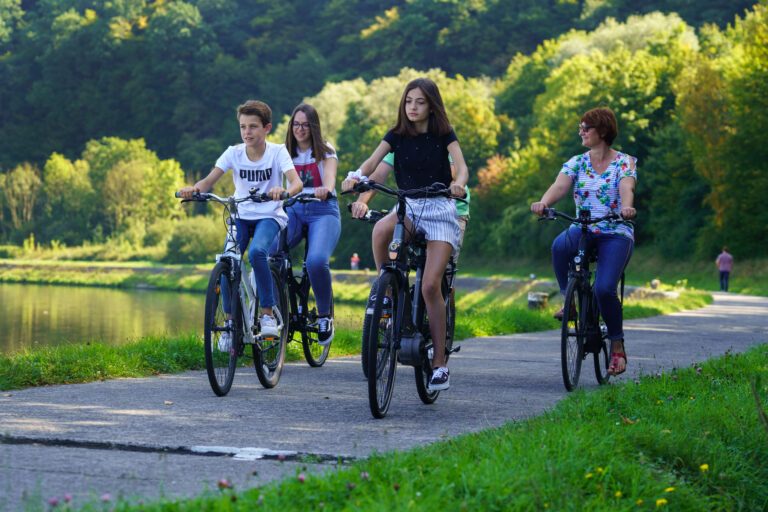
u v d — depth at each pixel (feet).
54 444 41.37
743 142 407.64
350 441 43.09
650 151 508.94
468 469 33.40
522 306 177.68
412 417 50.42
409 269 52.75
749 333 125.39
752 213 411.34
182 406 52.42
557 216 61.98
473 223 604.08
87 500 31.86
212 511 29.22
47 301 432.66
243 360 75.46
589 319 63.98
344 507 30.19
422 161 53.11
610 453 37.35
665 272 451.12
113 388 60.03
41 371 63.16
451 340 57.47
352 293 456.04
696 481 39.14
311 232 71.77
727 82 421.18
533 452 35.83
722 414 48.06
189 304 412.57
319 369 73.77
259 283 60.13
